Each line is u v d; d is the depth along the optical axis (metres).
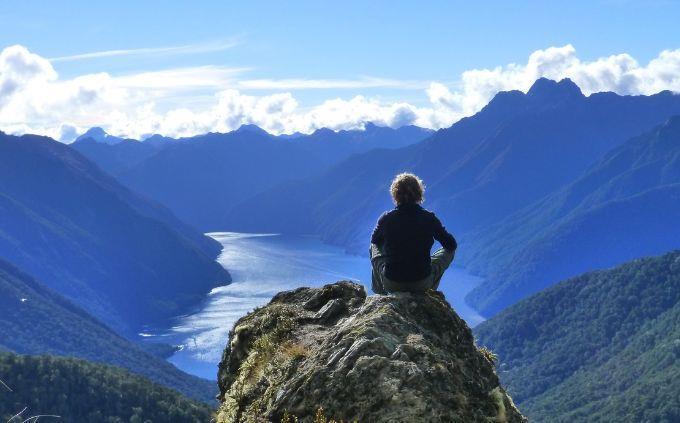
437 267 9.10
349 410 6.69
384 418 6.45
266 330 9.70
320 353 7.61
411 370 6.80
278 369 8.05
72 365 195.12
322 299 10.25
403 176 9.42
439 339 7.85
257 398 7.90
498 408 6.96
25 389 176.88
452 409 6.60
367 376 6.88
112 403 184.75
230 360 10.06
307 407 6.96
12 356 192.25
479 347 8.48
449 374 6.98
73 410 178.75
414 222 9.05
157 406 187.38
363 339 7.33
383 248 9.21
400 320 7.82
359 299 9.86
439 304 8.46
